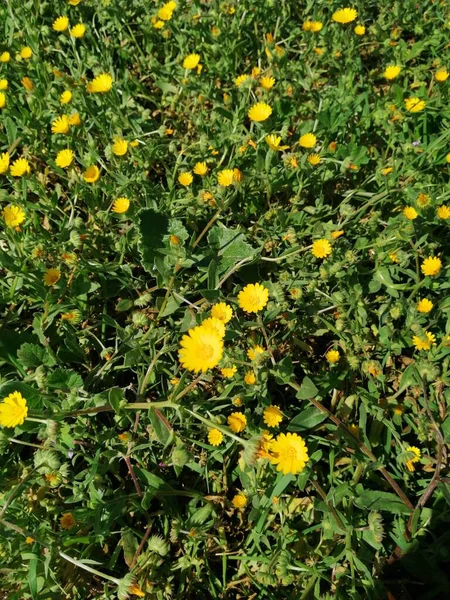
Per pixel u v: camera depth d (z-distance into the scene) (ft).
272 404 1.07
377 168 1.32
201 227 1.29
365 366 1.01
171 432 0.80
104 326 1.13
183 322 1.02
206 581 0.91
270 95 1.42
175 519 0.90
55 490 0.95
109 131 1.47
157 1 1.72
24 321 1.16
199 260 1.14
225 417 0.95
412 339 1.04
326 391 1.00
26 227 1.21
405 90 1.46
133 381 1.13
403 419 1.03
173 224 1.21
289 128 1.53
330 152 1.31
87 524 0.86
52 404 0.90
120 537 0.94
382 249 1.14
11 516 0.83
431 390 1.04
